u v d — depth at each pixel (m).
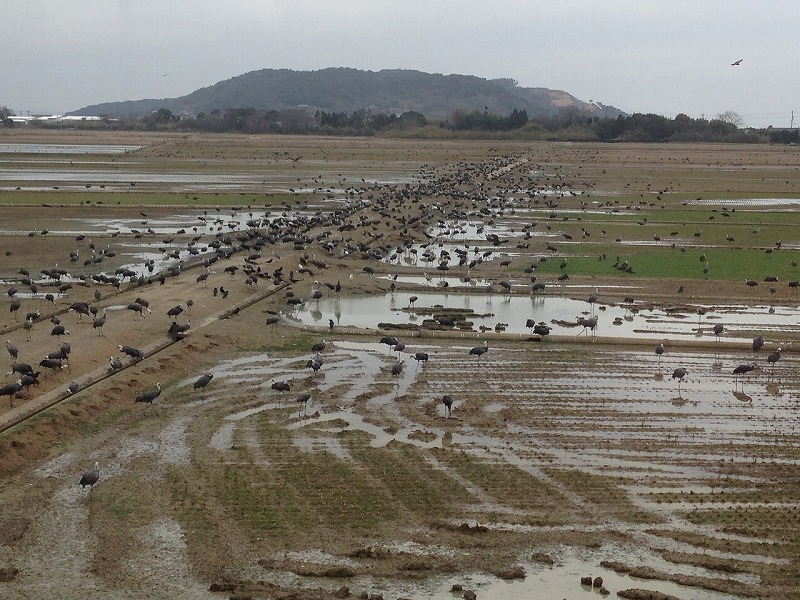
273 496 34.91
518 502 34.75
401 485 36.12
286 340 58.31
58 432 40.38
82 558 30.06
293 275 76.62
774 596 28.39
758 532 32.66
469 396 47.91
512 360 54.66
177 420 43.41
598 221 115.94
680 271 82.19
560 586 28.94
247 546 31.02
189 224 109.88
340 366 53.09
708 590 28.78
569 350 57.06
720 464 38.97
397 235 101.88
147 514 33.22
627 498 35.34
